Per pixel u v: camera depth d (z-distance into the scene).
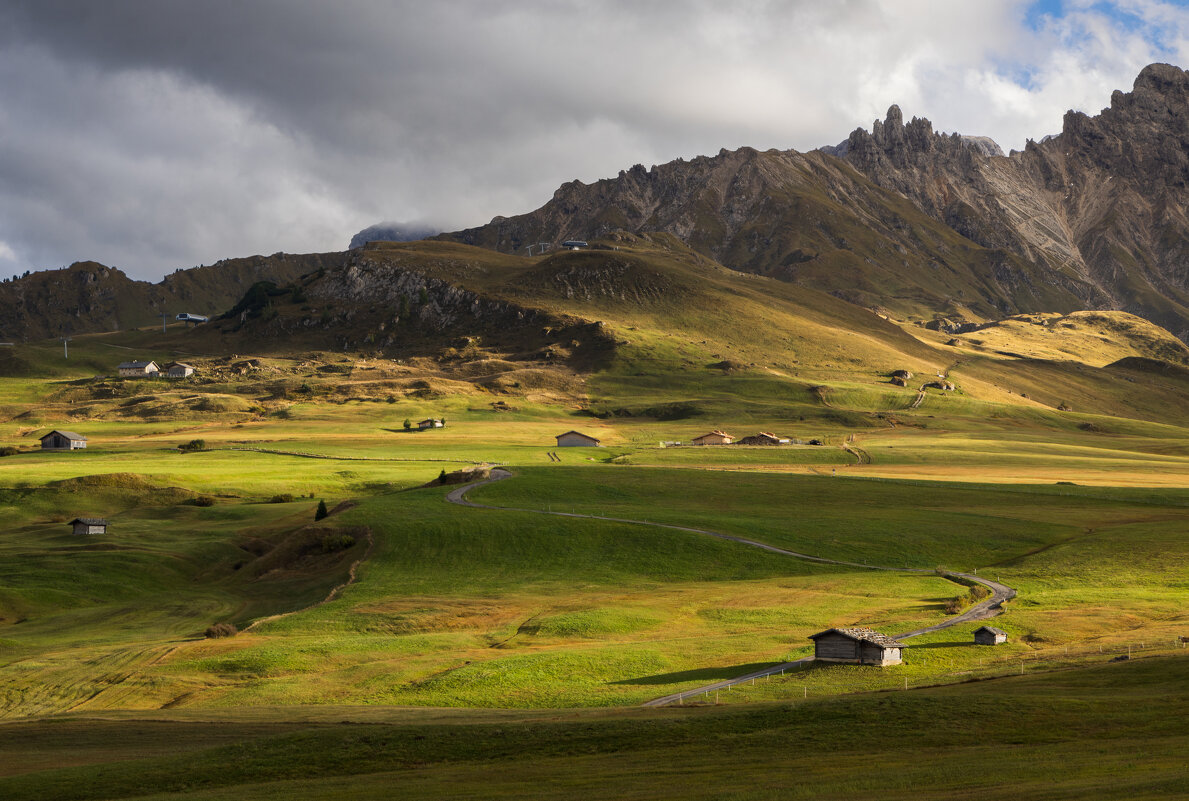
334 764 44.19
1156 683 51.06
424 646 78.56
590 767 41.06
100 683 68.56
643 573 108.94
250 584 111.75
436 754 44.97
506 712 55.28
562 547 117.75
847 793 34.09
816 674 64.62
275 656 74.38
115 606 100.88
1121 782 31.97
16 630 90.88
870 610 88.38
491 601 96.62
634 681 65.06
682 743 44.41
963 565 112.81
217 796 39.19
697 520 131.75
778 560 113.62
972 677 59.41
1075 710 45.56
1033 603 89.62
